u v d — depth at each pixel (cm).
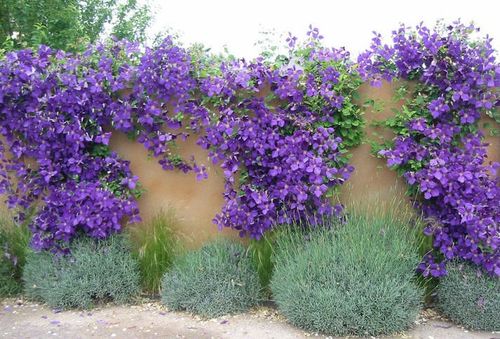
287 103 438
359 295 349
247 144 420
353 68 428
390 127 434
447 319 389
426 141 414
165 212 461
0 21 838
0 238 454
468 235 385
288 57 436
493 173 396
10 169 466
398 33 417
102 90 438
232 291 395
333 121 425
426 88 422
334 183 427
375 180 445
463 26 404
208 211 465
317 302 349
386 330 348
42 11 833
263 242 430
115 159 442
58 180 446
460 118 413
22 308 416
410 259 384
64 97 428
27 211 464
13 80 430
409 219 425
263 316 392
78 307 413
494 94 405
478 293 369
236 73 424
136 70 433
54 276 421
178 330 364
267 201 416
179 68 426
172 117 450
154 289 437
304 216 427
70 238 439
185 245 454
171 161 458
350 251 370
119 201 436
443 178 394
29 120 436
